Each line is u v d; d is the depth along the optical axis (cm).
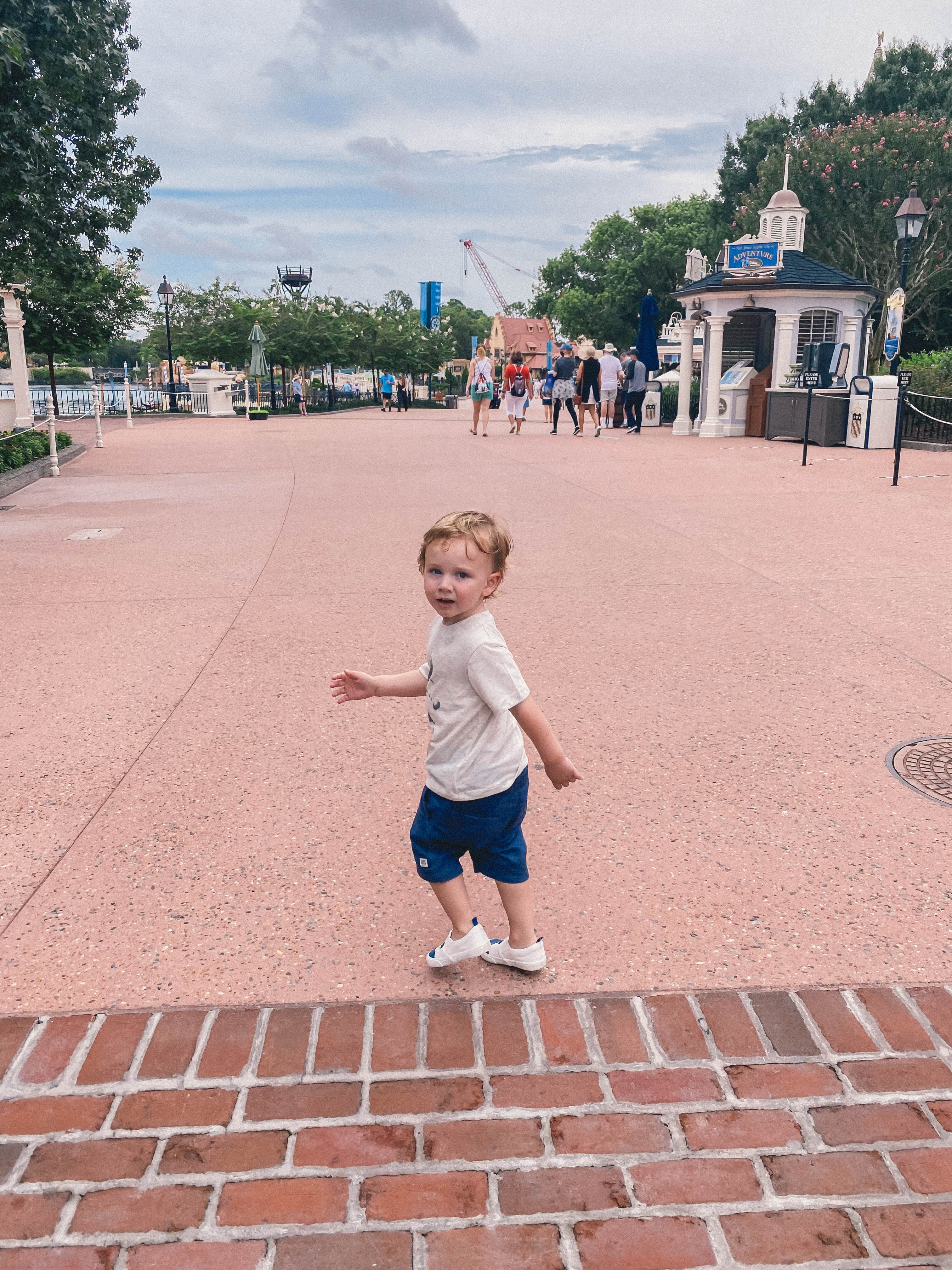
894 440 1639
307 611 647
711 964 278
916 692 487
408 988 268
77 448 1820
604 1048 245
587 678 513
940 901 308
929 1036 249
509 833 262
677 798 378
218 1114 224
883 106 3872
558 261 6719
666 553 813
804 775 397
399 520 999
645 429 2366
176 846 344
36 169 1212
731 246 1945
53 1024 253
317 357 4259
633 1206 201
